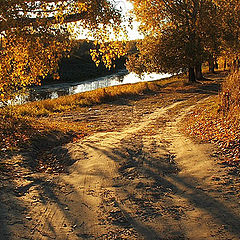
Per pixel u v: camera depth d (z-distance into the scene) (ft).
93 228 13.82
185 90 93.97
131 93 90.07
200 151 24.66
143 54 110.32
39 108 67.00
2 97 35.06
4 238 12.44
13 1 24.20
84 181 20.15
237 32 114.62
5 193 17.26
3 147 26.99
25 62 29.60
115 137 33.88
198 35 105.09
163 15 105.60
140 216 14.87
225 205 15.12
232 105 34.63
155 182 19.35
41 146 30.81
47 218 14.71
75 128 41.78
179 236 12.81
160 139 31.42
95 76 229.66
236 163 20.85
